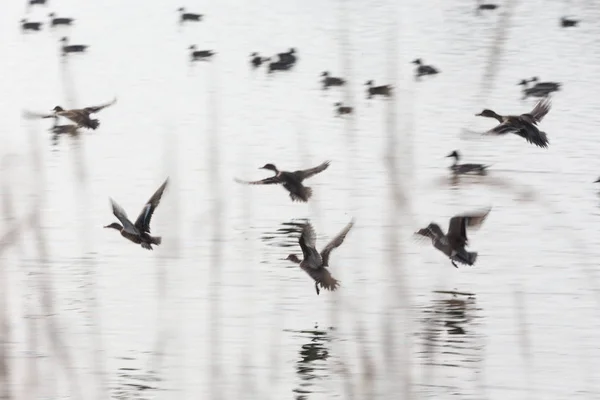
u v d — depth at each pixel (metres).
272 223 27.81
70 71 50.50
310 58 53.31
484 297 22.53
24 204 27.67
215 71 50.34
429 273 23.94
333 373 18.16
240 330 20.66
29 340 19.66
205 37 60.16
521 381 18.50
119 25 64.62
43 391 17.55
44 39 59.88
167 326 20.75
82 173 29.77
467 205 28.94
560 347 20.00
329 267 24.12
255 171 33.09
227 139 37.28
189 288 23.00
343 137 37.00
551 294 22.83
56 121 38.97
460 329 20.61
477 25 61.22
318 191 30.70
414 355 19.03
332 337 20.11
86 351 19.44
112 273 23.86
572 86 45.72
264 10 69.12
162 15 68.12
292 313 21.47
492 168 33.16
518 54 52.66
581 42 56.00
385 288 22.78
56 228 26.70
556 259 25.11
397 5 69.25
